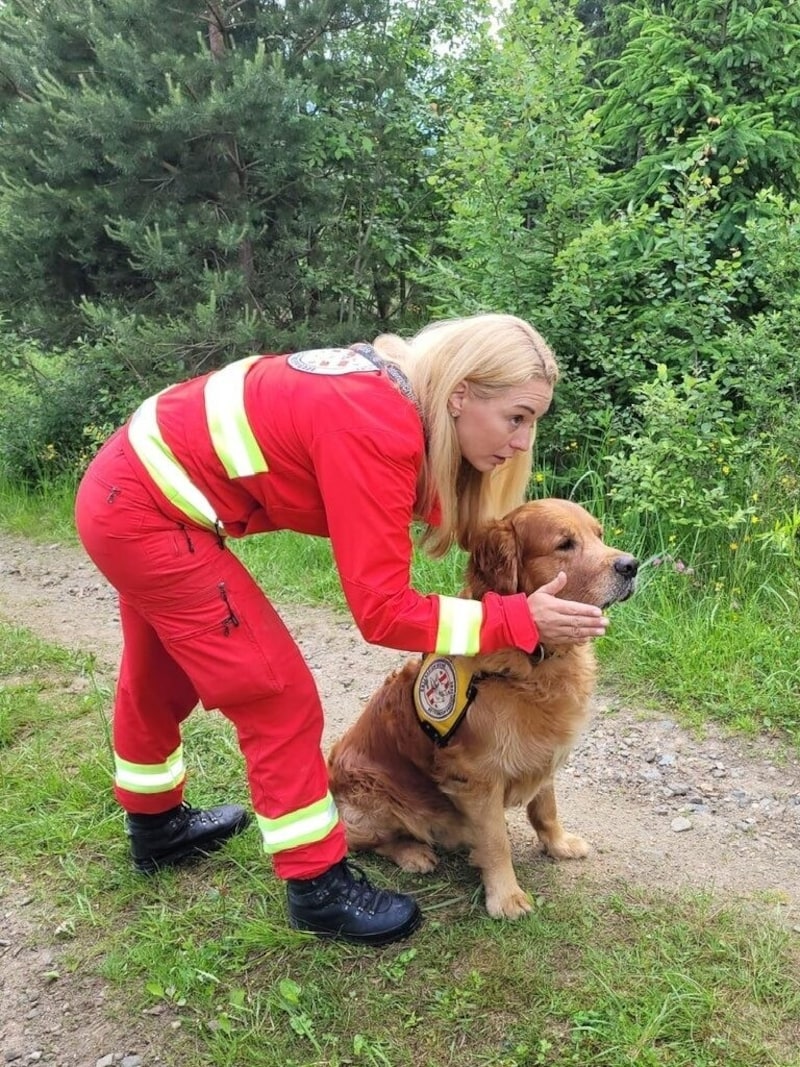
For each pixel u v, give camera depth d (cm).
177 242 744
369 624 216
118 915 276
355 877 284
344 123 797
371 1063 217
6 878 296
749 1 593
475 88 830
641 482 507
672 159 612
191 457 219
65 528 754
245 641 226
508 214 610
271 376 218
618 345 586
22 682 450
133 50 712
